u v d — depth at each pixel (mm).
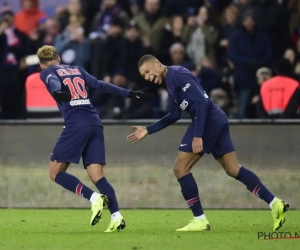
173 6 49969
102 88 26359
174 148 35281
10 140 36031
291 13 48156
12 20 49344
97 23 50156
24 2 52125
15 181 36000
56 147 26000
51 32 49219
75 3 50000
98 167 26078
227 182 35062
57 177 26062
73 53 48375
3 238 24406
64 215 32812
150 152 35438
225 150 26875
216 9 50469
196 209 26781
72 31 48781
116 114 45062
